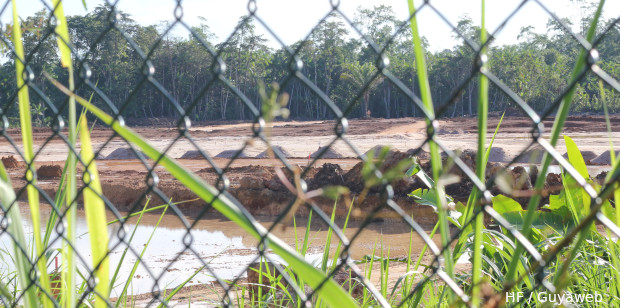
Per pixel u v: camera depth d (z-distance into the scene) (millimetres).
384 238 11617
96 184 1473
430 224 12656
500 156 25922
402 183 13602
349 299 1078
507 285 1091
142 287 7633
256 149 33125
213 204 1145
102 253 1475
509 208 3482
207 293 6551
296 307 2303
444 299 2154
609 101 64438
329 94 83812
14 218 1638
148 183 1279
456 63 79562
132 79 78938
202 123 79188
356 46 86312
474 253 1266
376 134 45656
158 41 1223
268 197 16156
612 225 947
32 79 1571
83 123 1444
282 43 1098
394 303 2260
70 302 1594
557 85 78250
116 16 1312
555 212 3395
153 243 11828
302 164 26625
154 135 52031
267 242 1098
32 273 1703
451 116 78312
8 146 41688
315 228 12734
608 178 1076
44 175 24500
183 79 83500
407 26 1063
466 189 13250
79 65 1429
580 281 2352
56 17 1491
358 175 14617
